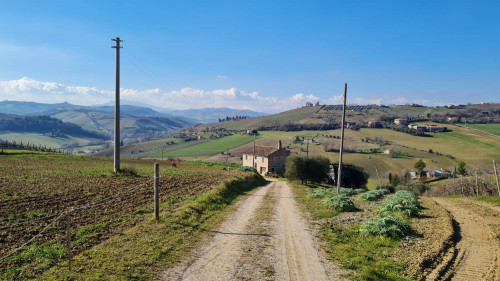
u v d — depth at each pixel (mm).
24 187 23516
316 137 165250
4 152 47656
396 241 15562
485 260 13305
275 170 90438
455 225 19344
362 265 12453
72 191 23469
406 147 142375
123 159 60344
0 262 11359
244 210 23484
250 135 185125
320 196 31625
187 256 13195
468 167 106625
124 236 14852
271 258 13242
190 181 33812
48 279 10328
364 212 22797
